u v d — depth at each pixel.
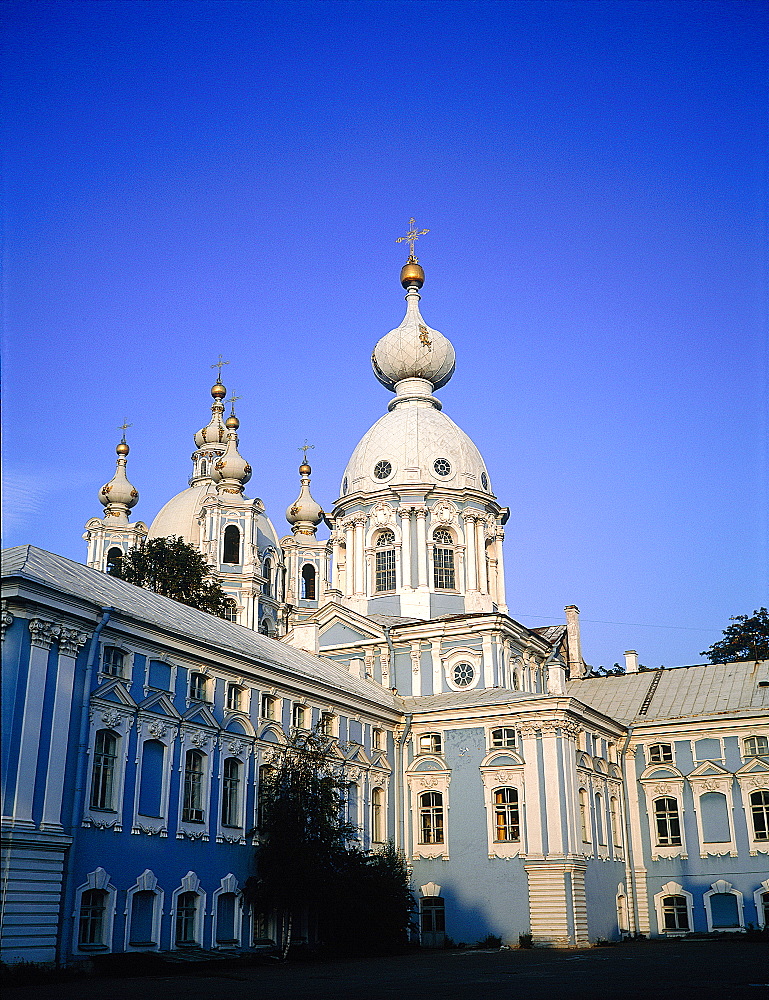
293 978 34.66
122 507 106.31
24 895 34.28
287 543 109.50
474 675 66.75
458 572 73.56
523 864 55.56
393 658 69.06
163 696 42.88
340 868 47.41
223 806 45.81
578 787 58.81
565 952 49.72
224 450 109.69
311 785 47.28
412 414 78.19
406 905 51.22
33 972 33.31
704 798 65.06
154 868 40.91
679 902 63.94
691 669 74.38
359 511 75.38
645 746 67.75
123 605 43.28
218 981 33.50
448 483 75.06
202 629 48.69
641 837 65.94
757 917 61.59
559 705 57.12
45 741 36.66
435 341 81.75
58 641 37.97
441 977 34.06
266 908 46.91
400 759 60.53
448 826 58.47
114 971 36.44
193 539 101.44
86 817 37.84
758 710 65.12
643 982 29.81
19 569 37.44
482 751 58.78
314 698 53.38
